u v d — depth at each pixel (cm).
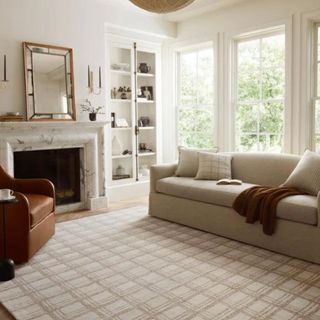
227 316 223
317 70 453
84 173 507
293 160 399
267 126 509
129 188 587
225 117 549
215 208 384
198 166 455
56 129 466
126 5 538
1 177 379
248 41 525
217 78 554
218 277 280
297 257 315
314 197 326
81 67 504
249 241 353
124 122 586
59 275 286
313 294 250
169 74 624
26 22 450
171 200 435
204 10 546
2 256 308
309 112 457
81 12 499
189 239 372
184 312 229
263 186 375
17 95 449
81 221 444
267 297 247
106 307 236
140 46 594
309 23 448
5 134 424
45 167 485
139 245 354
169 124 632
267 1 483
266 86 507
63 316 225
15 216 304
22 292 258
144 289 261
